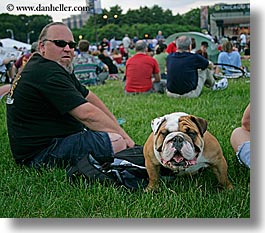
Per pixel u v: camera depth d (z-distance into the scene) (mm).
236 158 3887
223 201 3184
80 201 3256
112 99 8344
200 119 3141
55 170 3770
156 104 7449
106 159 3826
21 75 3936
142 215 3100
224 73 11000
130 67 9078
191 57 8070
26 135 3922
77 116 3799
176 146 2957
